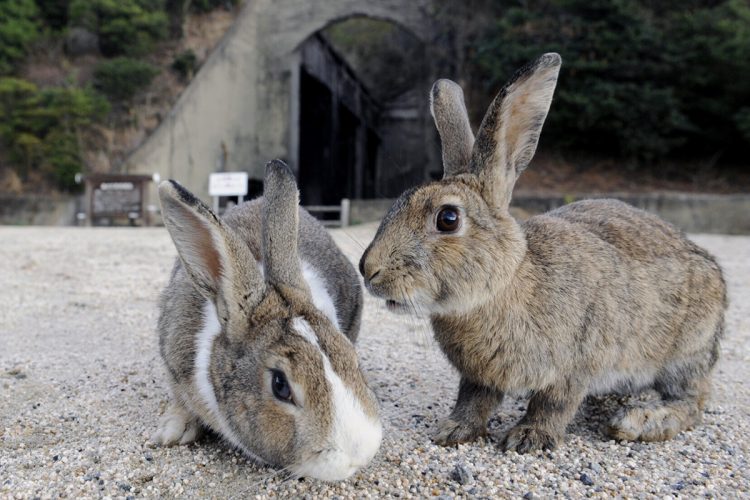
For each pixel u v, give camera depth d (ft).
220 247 0.92
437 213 1.02
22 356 1.58
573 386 1.07
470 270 1.01
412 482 0.94
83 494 0.90
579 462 1.03
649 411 1.14
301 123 12.09
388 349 1.66
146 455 1.03
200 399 1.00
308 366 0.84
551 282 1.05
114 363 1.53
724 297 1.25
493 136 1.04
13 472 0.96
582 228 1.17
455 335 1.07
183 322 1.05
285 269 0.99
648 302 1.12
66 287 2.54
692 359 1.20
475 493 0.91
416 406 1.28
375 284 1.02
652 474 0.99
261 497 0.90
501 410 1.28
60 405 1.25
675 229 1.27
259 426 0.86
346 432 0.81
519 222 1.17
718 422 1.22
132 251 3.77
